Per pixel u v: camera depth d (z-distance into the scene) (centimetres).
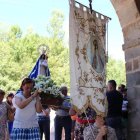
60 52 3175
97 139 479
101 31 514
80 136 568
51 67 2945
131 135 523
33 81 530
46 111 777
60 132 748
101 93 500
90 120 564
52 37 3331
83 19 482
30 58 3122
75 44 465
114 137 492
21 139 498
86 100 474
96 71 495
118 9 539
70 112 563
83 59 475
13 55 3130
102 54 511
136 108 514
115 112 596
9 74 2948
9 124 720
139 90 505
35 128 513
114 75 3400
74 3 470
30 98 501
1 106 627
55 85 551
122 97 607
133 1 505
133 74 519
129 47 526
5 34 3425
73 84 459
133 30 516
